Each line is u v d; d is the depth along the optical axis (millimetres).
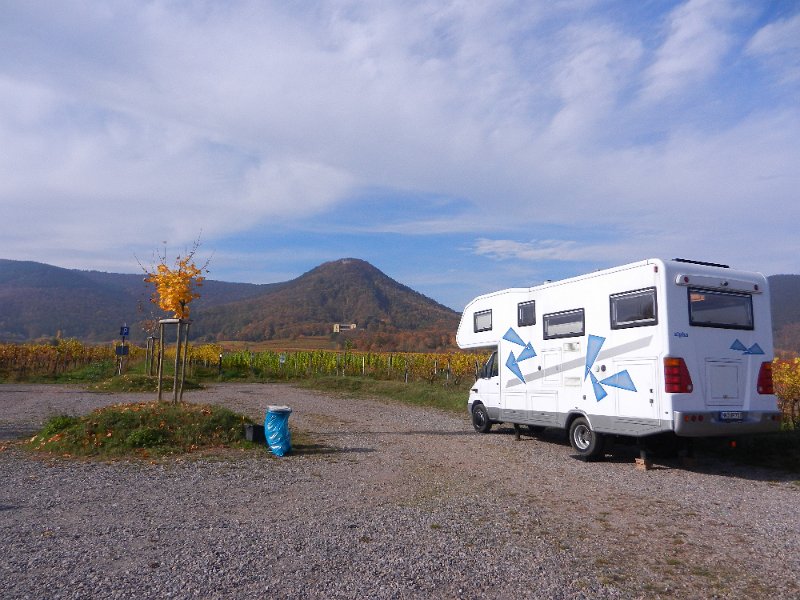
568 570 5133
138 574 4895
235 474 9180
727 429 9281
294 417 16859
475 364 25453
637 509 7270
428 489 8258
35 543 5652
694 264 9672
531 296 12328
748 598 4594
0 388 26109
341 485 8461
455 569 5105
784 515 7039
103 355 43750
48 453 10641
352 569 5070
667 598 4578
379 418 16859
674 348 9141
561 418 11328
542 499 7754
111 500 7453
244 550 5523
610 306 10227
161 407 12836
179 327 14242
